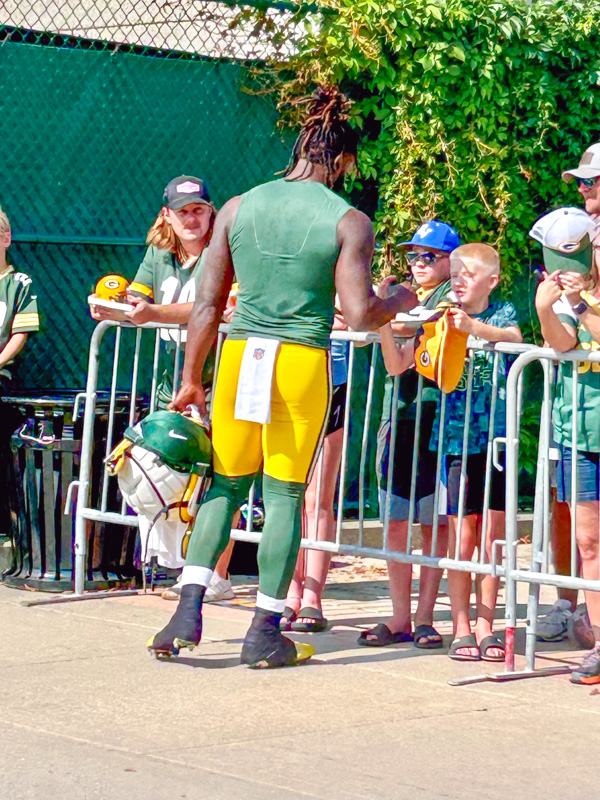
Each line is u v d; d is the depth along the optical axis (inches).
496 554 267.3
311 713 228.1
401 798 184.5
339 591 352.8
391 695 242.4
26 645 275.7
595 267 257.4
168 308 304.3
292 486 257.6
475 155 418.6
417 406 279.0
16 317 350.9
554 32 425.7
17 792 182.9
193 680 249.1
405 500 290.0
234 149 403.2
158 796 182.2
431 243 282.8
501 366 278.4
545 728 222.2
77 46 381.4
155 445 254.2
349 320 245.9
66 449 333.4
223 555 327.6
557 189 440.1
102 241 382.9
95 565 335.6
